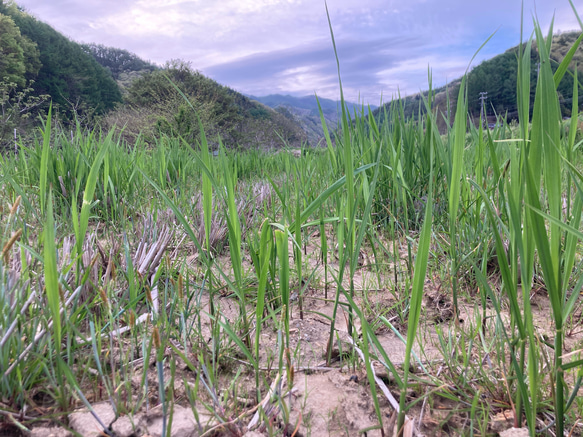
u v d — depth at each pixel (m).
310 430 1.05
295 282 2.08
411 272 2.00
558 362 0.91
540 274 1.96
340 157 2.84
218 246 2.55
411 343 0.94
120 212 2.72
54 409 1.03
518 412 1.03
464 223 2.06
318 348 1.51
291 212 2.34
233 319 1.69
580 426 1.04
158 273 1.67
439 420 1.11
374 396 0.98
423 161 2.88
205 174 1.44
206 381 1.25
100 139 3.36
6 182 2.77
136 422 0.99
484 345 1.31
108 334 1.36
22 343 1.09
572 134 1.04
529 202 0.83
